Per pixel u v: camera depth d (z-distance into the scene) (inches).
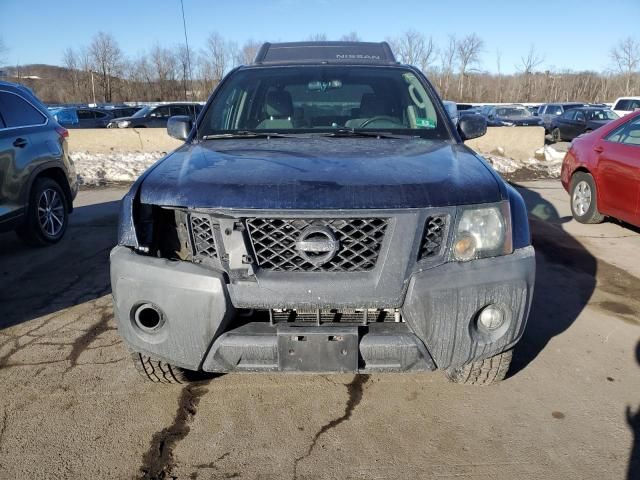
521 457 92.4
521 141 501.4
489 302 87.1
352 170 91.7
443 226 86.6
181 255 90.7
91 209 300.5
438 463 91.2
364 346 85.4
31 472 89.6
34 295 167.0
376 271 84.5
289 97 134.4
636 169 211.2
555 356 126.5
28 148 207.2
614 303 159.2
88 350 130.9
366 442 96.3
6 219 195.5
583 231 242.4
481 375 105.9
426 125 124.9
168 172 97.0
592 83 2233.0
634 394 110.9
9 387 114.6
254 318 89.0
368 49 166.6
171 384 114.0
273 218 83.7
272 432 99.3
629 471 89.0
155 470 90.2
